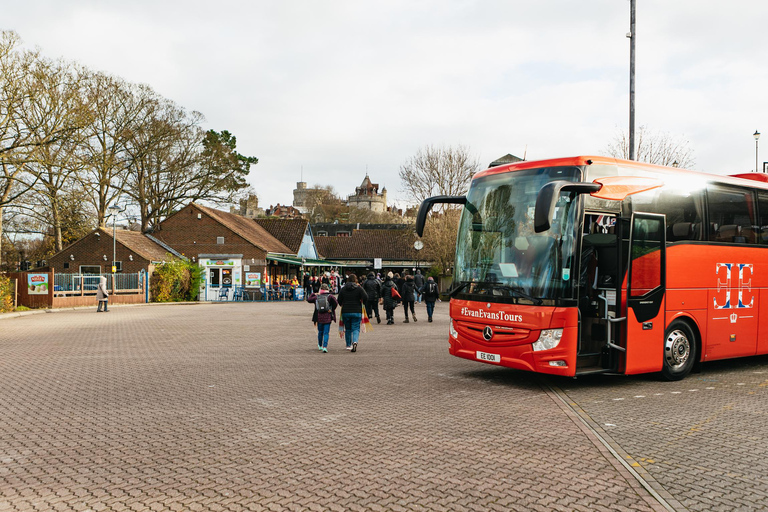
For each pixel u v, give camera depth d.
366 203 157.88
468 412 7.52
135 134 41.47
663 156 28.89
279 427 6.80
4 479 5.08
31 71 26.84
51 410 7.71
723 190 10.74
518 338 8.97
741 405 8.04
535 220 7.61
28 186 30.45
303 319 23.92
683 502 4.53
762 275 11.20
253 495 4.68
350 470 5.27
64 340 16.14
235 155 51.09
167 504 4.50
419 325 21.33
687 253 10.00
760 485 4.90
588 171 8.97
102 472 5.25
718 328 10.41
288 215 119.69
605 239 8.98
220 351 13.78
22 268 51.81
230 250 45.62
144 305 35.38
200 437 6.39
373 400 8.25
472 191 10.15
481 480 4.99
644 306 9.31
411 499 4.57
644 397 8.59
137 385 9.45
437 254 43.28
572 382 9.80
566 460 5.53
